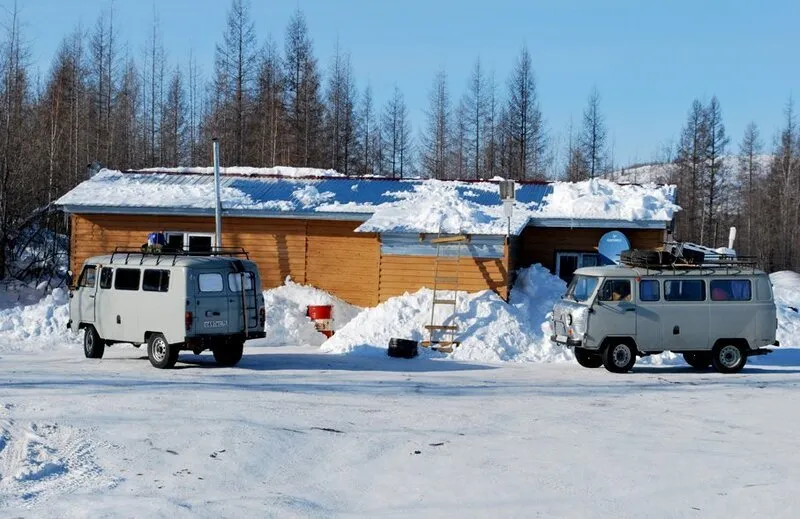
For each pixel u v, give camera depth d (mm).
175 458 9297
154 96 56656
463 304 21500
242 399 12656
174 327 16625
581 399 13977
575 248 25438
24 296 28094
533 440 10695
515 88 50062
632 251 18594
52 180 35938
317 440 10297
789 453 10273
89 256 26172
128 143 52844
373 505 7957
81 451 9414
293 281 25578
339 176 30016
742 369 18828
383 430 10984
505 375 17016
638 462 9672
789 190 65500
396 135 55562
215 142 24438
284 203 25609
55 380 14211
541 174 53000
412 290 23078
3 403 11586
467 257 22656
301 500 8031
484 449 10133
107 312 18125
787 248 63781
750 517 7809
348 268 25344
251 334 17516
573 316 18000
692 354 19266
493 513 7754
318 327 23469
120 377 14969
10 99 36625
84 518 7305
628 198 25672
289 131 49219
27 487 8250
